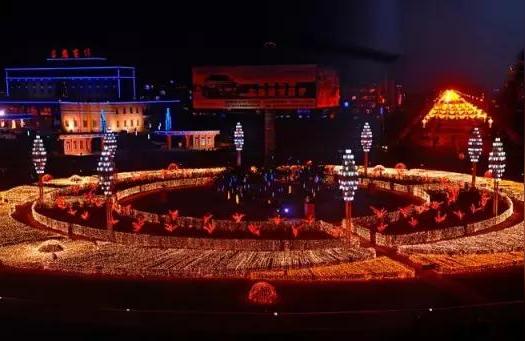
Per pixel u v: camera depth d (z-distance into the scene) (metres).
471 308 23.00
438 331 22.73
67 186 54.41
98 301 27.05
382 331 22.88
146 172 62.53
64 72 113.94
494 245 34.03
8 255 33.41
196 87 55.84
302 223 40.09
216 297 27.47
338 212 45.38
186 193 53.53
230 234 39.06
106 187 38.78
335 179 55.81
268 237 38.34
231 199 50.44
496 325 22.95
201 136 92.12
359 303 26.38
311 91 53.03
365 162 60.22
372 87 78.56
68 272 31.17
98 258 32.66
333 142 85.25
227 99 55.22
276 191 50.28
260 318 23.14
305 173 51.56
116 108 106.31
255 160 62.91
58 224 40.72
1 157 74.75
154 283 29.44
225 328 23.28
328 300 26.80
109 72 112.50
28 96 115.50
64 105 104.31
